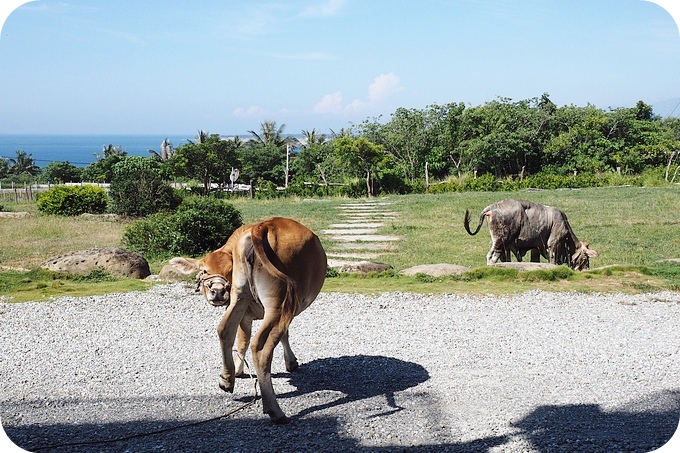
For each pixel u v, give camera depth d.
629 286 10.52
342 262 14.29
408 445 4.54
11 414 5.36
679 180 36.44
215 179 40.91
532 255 12.99
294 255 5.31
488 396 5.64
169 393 5.89
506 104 47.31
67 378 6.35
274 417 5.03
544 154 43.38
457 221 22.23
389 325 8.33
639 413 5.20
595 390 5.82
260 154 48.44
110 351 7.28
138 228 16.42
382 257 15.28
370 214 24.59
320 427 4.96
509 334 7.89
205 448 4.55
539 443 4.51
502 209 12.48
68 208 25.11
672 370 6.45
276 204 30.45
